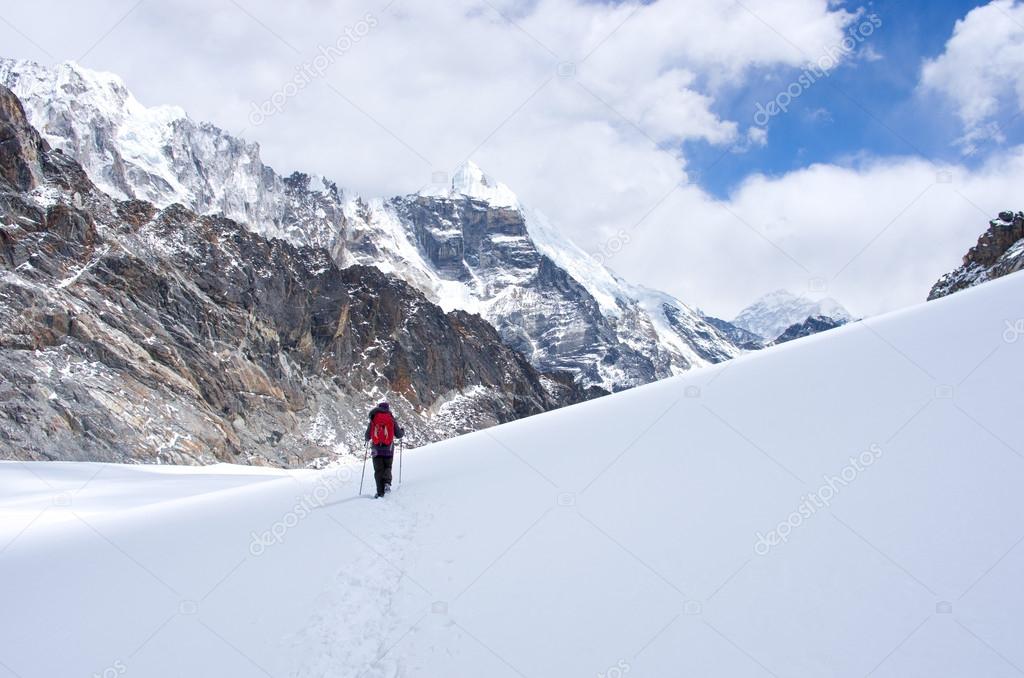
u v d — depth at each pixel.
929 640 4.65
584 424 17.17
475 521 10.24
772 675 4.71
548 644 5.94
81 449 61.12
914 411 9.30
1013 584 5.01
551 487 10.84
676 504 8.45
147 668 6.69
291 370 112.31
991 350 11.46
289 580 8.91
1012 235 95.44
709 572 6.41
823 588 5.62
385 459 14.73
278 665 6.54
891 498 6.89
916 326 16.03
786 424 10.58
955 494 6.57
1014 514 5.91
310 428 104.25
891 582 5.43
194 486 39.69
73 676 6.62
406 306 155.38
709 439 11.02
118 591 9.15
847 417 9.95
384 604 7.67
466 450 20.03
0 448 55.41
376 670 6.18
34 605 8.90
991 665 4.27
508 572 7.80
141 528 14.69
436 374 145.75
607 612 6.20
